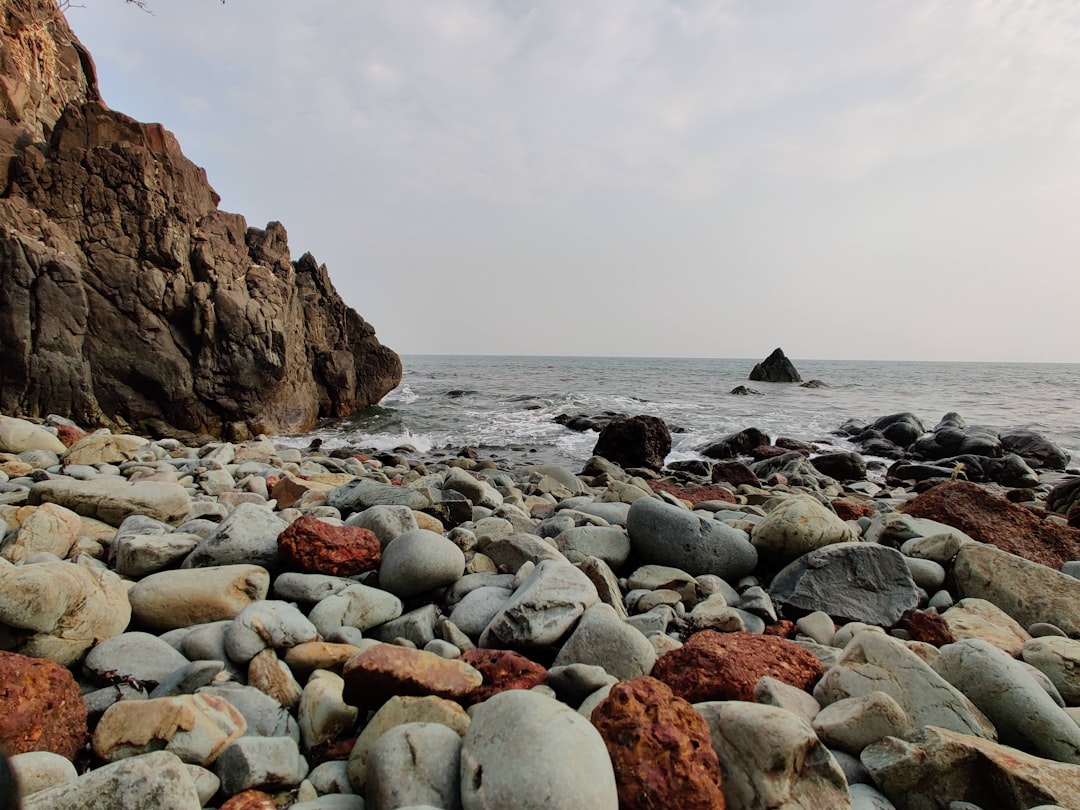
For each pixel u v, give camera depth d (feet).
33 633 8.70
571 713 6.94
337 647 9.54
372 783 6.77
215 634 9.72
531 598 10.72
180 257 61.21
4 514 13.64
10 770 4.17
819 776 7.28
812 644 12.10
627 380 189.67
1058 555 19.51
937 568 15.61
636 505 16.29
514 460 53.93
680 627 12.41
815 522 15.39
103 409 57.47
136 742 7.25
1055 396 137.18
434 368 301.22
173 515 15.92
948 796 7.62
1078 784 7.44
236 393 63.41
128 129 61.05
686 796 6.64
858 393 141.90
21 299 52.65
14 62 66.44
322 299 87.45
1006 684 9.32
